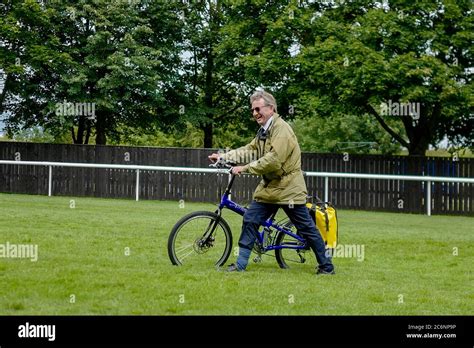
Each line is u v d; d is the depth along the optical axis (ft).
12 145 124.26
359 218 90.02
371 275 41.93
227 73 133.18
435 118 119.75
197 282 36.50
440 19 113.19
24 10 122.83
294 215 41.11
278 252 43.29
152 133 152.05
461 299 35.63
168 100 143.54
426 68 103.04
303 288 36.29
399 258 50.37
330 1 121.39
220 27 135.95
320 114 119.24
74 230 58.23
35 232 55.62
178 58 141.59
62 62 126.93
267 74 122.11
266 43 120.06
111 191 122.21
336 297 34.58
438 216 103.30
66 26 132.57
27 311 29.55
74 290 33.50
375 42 109.81
